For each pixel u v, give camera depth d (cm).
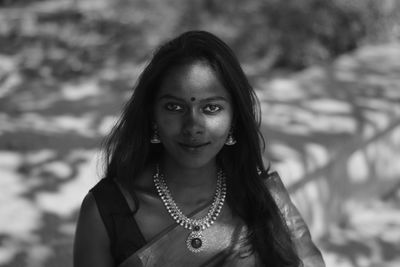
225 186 179
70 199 385
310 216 409
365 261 407
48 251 336
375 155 482
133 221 170
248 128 173
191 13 746
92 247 170
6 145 459
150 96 165
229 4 748
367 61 644
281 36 700
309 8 714
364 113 492
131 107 168
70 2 888
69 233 353
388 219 457
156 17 757
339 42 714
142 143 171
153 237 171
